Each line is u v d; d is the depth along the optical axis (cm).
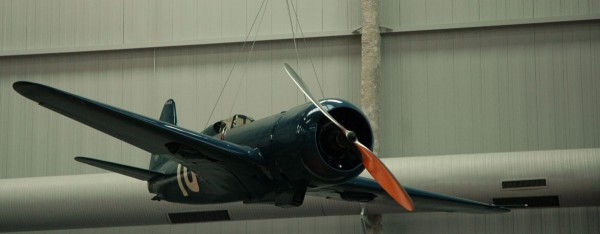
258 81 1816
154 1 1878
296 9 1814
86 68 1888
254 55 1827
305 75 1795
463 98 1742
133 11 1883
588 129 1686
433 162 1552
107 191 1638
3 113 1903
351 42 1786
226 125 1073
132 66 1870
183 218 1623
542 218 1667
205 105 1827
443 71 1755
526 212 1675
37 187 1678
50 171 1867
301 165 908
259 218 1614
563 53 1719
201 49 1850
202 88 1833
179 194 1116
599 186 1480
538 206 1525
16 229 1698
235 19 1838
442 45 1764
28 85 736
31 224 1681
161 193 1148
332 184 927
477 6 1755
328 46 1795
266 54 1823
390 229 1722
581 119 1692
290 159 913
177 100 1839
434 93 1753
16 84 733
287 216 1611
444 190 1527
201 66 1844
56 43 1897
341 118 912
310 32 1795
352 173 912
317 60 1795
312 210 1591
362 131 912
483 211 1158
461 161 1542
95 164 1068
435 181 1530
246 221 1786
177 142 880
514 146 1709
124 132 869
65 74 1891
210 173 965
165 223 1642
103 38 1883
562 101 1705
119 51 1878
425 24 1764
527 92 1722
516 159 1522
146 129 852
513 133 1714
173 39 1855
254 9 1833
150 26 1869
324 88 1781
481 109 1733
